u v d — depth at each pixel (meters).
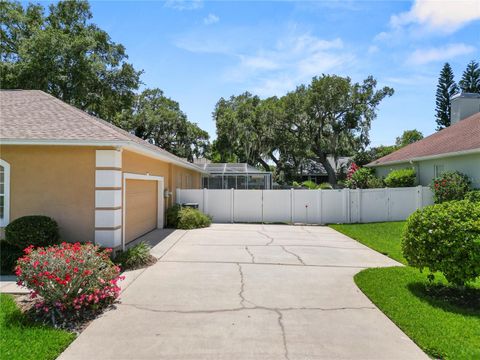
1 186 7.94
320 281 6.30
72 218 7.73
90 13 25.53
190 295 5.44
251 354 3.57
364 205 15.43
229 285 5.98
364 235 11.81
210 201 15.84
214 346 3.73
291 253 8.85
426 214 5.50
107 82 24.56
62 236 7.71
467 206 5.32
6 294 5.42
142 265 7.32
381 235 11.82
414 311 4.67
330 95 30.95
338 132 32.41
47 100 9.98
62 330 4.10
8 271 6.73
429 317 4.46
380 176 22.55
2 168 7.96
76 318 4.47
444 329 4.09
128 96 26.34
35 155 7.75
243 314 4.66
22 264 4.68
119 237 8.06
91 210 7.74
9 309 4.70
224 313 4.69
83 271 4.61
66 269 4.52
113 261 7.30
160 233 11.97
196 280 6.29
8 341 3.74
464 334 3.96
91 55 22.59
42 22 24.48
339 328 4.23
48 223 7.20
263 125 32.72
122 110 29.64
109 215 7.72
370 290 5.62
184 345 3.75
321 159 34.84
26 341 3.75
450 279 5.23
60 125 8.13
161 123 33.50
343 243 10.47
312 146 33.94
